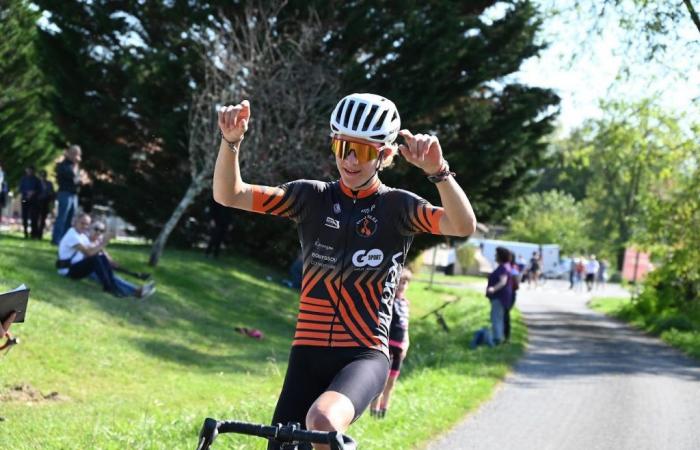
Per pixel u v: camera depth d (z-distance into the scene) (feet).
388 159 13.53
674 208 78.43
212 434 10.69
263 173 63.26
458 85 73.82
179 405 30.99
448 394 34.83
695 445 28.25
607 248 225.56
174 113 68.54
